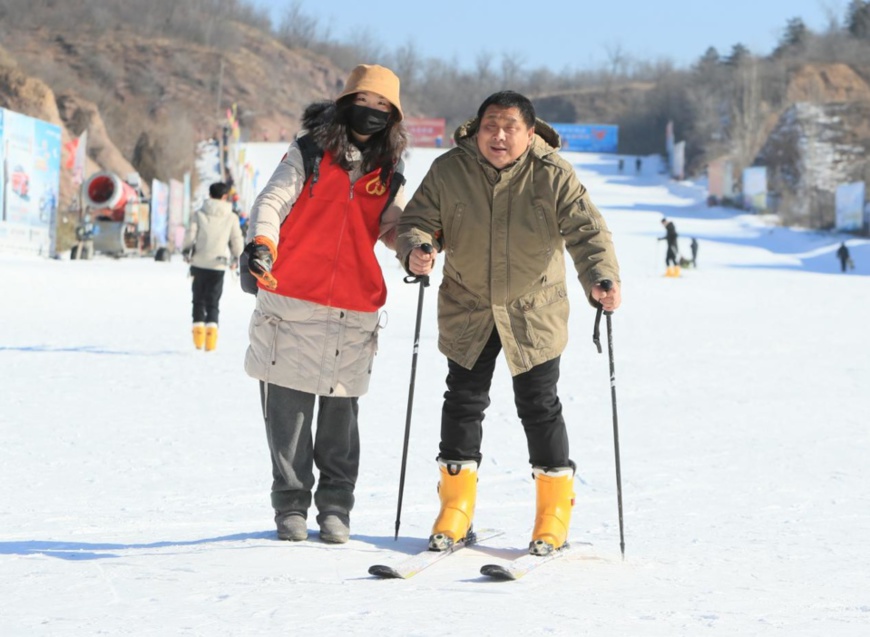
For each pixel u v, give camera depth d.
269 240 8.65
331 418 9.29
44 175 75.69
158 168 148.00
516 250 8.69
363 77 8.98
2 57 132.25
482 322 8.83
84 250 77.38
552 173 8.65
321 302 9.12
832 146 180.50
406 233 8.80
